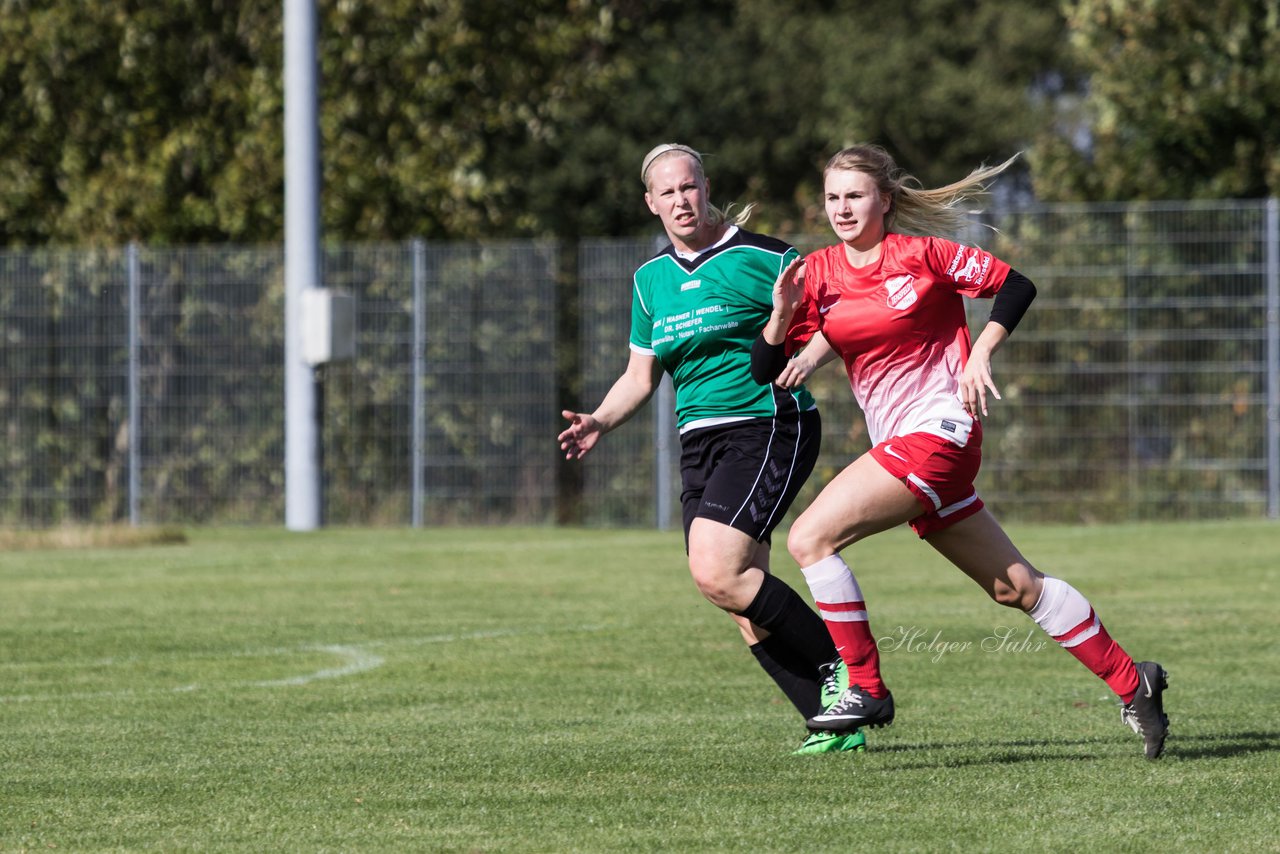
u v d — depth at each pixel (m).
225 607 36.44
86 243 73.25
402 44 75.38
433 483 61.66
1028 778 17.55
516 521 61.03
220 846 14.97
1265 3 72.31
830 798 16.70
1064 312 58.53
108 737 21.17
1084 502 58.28
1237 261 57.84
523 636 31.41
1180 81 73.25
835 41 111.44
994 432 58.78
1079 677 25.97
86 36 72.69
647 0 107.69
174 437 63.22
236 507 62.69
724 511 19.44
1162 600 35.78
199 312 63.16
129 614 35.25
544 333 60.94
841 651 18.56
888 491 17.94
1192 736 20.23
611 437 60.34
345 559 47.53
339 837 15.27
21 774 18.59
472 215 76.56
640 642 30.48
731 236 20.03
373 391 61.94
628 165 102.62
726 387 19.81
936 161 112.38
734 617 20.11
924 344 17.94
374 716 22.80
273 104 73.12
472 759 19.23
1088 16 75.88
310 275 59.75
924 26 117.06
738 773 18.16
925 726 21.38
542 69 80.00
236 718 22.72
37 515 63.97
